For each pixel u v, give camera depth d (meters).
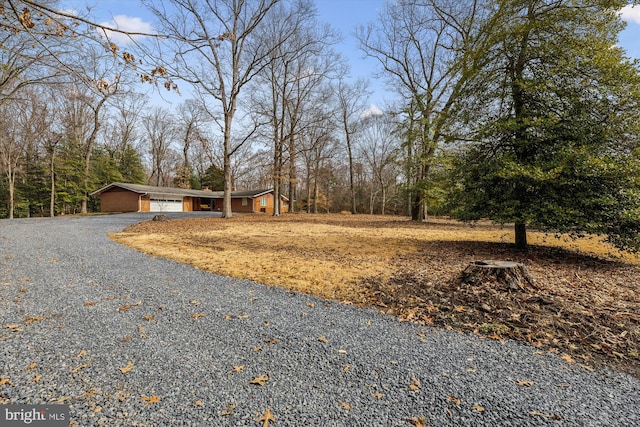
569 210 6.02
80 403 1.91
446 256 6.94
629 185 5.77
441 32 16.92
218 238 9.44
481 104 7.69
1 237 8.17
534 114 6.88
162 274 5.06
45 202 25.22
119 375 2.22
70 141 24.48
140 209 24.27
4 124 19.09
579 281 4.66
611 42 6.30
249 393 2.04
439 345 2.76
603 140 6.18
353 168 34.47
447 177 8.51
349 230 12.52
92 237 8.84
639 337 2.81
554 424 1.79
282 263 6.04
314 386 2.13
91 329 2.97
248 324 3.17
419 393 2.07
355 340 2.84
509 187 7.11
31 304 3.58
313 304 3.79
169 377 2.21
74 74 3.06
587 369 2.38
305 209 38.59
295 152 20.72
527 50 6.92
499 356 2.57
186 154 34.34
